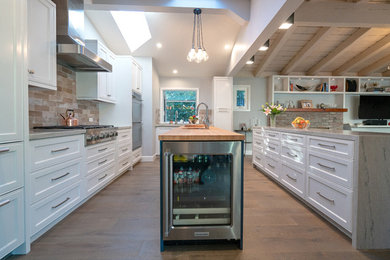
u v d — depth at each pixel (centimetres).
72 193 217
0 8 135
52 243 166
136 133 452
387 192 161
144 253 155
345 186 173
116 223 200
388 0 324
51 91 268
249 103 613
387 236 161
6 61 138
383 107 593
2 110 135
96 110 398
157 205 243
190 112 624
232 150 156
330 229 190
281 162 300
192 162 167
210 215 165
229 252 157
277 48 447
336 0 326
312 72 579
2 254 134
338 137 180
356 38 428
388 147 160
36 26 196
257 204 247
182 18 393
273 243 168
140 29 458
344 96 580
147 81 508
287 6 223
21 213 149
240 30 407
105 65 299
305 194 237
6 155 138
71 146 214
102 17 376
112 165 321
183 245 166
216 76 601
